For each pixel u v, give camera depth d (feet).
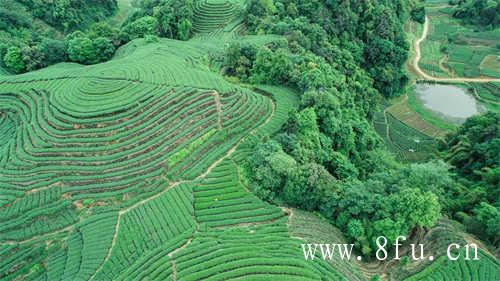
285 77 209.36
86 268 120.16
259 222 136.15
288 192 142.51
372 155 195.31
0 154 164.86
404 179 153.58
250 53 221.05
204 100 180.86
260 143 156.76
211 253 118.73
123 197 144.46
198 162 157.89
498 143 184.55
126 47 262.67
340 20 280.51
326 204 142.72
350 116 205.98
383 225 128.67
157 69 202.59
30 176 152.87
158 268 114.83
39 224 138.92
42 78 203.82
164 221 133.90
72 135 164.45
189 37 277.03
